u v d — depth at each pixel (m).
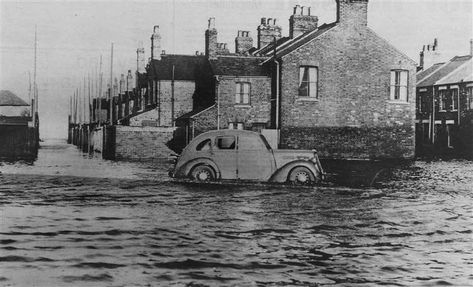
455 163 26.72
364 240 8.91
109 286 6.42
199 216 10.91
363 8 30.19
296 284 6.59
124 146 31.06
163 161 29.02
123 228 9.62
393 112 30.61
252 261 7.55
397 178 19.11
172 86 38.25
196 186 15.91
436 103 36.50
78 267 7.17
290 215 11.12
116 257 7.67
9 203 12.59
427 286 6.61
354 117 30.27
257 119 31.22
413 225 10.24
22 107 39.81
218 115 30.86
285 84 29.66
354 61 30.20
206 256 7.77
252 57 32.72
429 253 8.13
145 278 6.73
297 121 29.77
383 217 11.05
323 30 30.92
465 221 10.69
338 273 7.06
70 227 9.69
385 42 30.41
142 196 13.88
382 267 7.37
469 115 33.44
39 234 9.08
